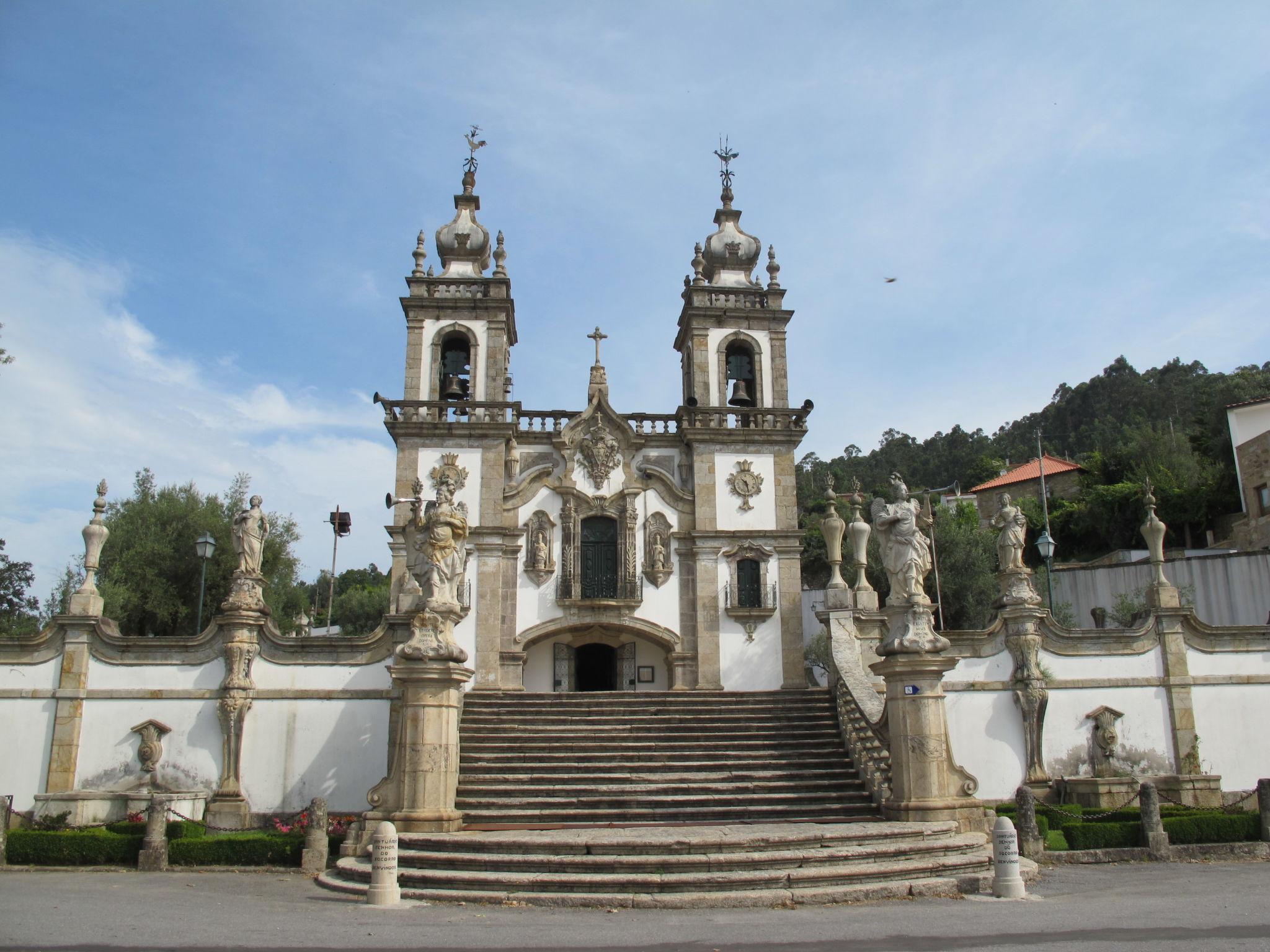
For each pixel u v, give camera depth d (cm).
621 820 2067
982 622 4691
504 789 2219
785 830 1862
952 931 1246
